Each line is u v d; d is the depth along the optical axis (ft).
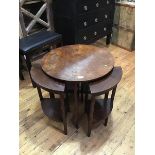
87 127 5.36
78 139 5.04
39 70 4.86
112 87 4.27
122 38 9.37
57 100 5.64
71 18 7.47
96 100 5.50
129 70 7.84
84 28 8.00
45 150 4.80
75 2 6.96
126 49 9.46
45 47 7.18
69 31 7.93
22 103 6.30
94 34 8.70
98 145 4.87
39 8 8.20
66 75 4.48
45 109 5.35
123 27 9.05
